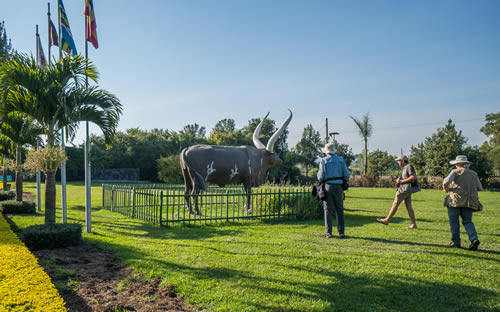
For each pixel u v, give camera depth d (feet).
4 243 16.22
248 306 10.84
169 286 12.55
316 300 11.40
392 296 11.86
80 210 37.09
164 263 15.51
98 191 71.41
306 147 139.23
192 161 32.37
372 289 12.46
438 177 103.19
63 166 25.57
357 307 10.91
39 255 16.88
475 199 18.51
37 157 20.20
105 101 23.35
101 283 13.08
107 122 24.66
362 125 115.55
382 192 77.10
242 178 35.35
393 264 15.46
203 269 14.64
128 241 20.35
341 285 12.82
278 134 36.99
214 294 11.80
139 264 15.23
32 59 21.45
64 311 8.98
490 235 22.88
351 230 24.57
